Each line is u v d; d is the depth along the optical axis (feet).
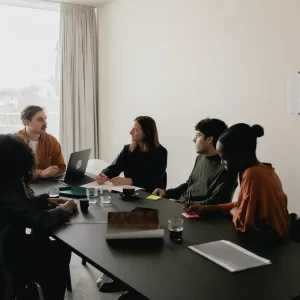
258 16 10.66
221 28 11.80
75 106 17.30
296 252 5.57
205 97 12.59
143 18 14.98
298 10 9.65
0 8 16.07
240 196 6.59
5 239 6.10
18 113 16.75
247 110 11.23
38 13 16.81
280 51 10.17
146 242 5.98
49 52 17.20
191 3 12.80
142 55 15.20
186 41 13.14
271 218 6.23
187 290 4.47
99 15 17.60
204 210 7.47
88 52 17.51
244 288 4.53
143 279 4.75
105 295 9.25
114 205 8.14
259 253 5.53
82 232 6.48
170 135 14.19
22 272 6.49
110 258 5.38
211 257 5.34
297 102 9.83
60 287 7.14
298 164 9.99
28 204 6.49
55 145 12.02
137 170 11.03
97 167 12.87
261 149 10.94
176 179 14.11
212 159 8.90
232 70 11.57
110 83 17.21
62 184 9.99
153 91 14.80
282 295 4.38
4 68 16.37
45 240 7.25
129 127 16.25
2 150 6.29
